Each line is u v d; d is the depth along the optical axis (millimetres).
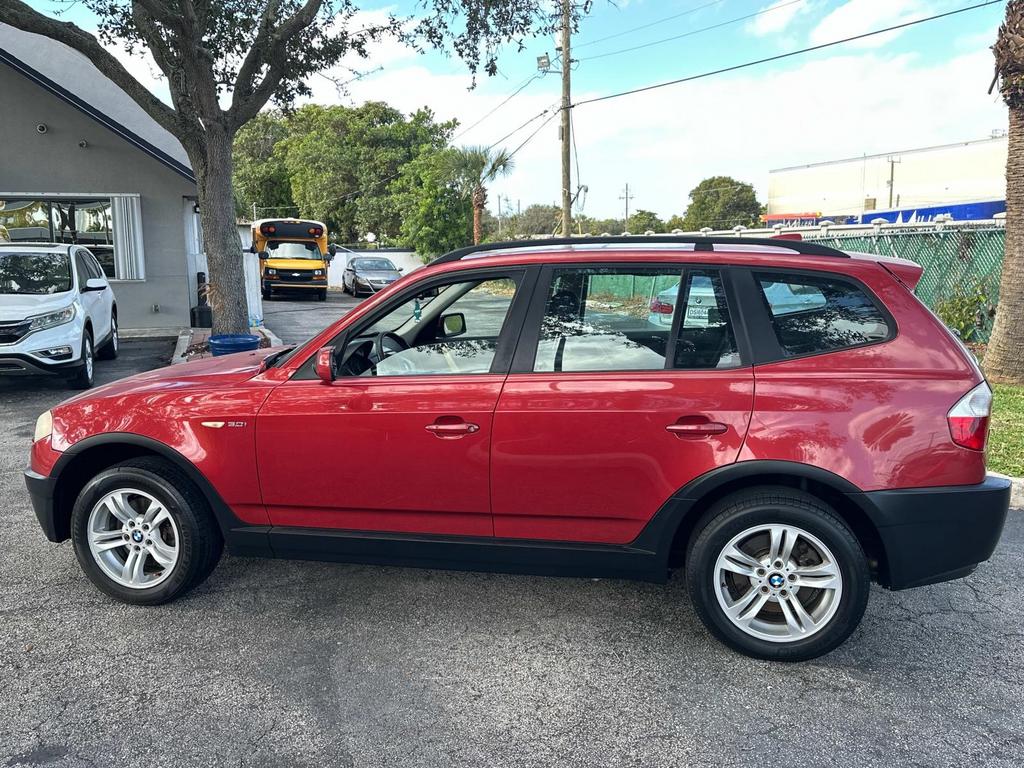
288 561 4414
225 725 2881
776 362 3234
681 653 3428
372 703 3035
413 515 3518
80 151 14383
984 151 42281
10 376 9156
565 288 3449
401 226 42531
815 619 3242
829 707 3010
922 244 12586
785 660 3307
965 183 43375
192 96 10523
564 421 3277
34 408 8375
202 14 10133
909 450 3074
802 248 3486
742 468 3148
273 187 57281
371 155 47875
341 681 3186
